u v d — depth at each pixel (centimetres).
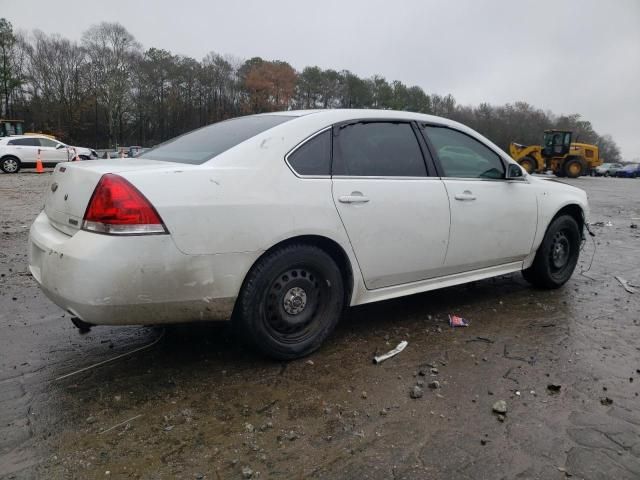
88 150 2559
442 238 366
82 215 258
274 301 296
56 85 7850
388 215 333
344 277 329
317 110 341
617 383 290
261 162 290
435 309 414
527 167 3152
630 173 5341
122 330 355
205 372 295
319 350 329
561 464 218
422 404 264
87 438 230
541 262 456
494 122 9038
